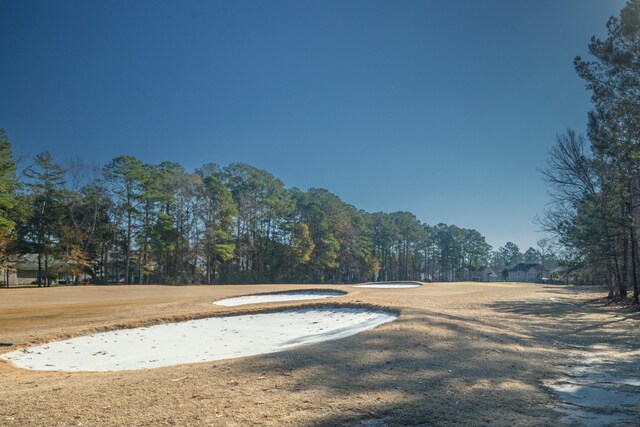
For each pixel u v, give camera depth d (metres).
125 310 21.94
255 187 74.62
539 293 35.38
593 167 27.98
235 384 6.83
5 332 15.84
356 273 93.00
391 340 10.84
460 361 8.95
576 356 10.87
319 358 8.68
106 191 56.03
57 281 57.88
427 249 123.69
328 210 84.19
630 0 18.25
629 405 6.42
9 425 5.06
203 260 63.50
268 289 36.53
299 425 5.11
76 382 7.59
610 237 26.05
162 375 7.56
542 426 5.34
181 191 61.62
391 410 5.71
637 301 25.47
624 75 19.00
